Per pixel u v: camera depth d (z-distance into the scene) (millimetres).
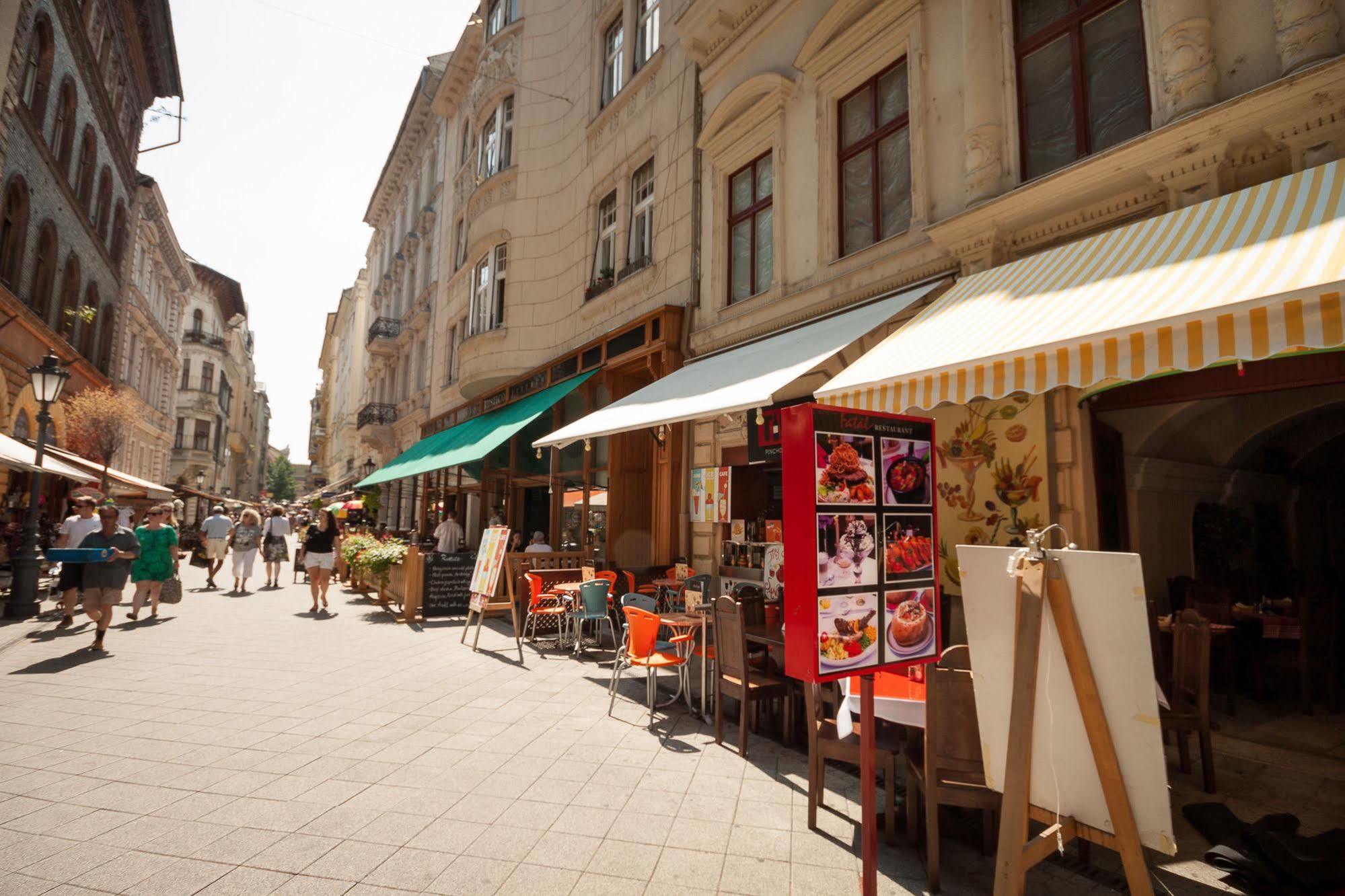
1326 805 3840
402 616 10594
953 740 3164
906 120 6895
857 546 2641
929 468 2961
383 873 3004
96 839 3273
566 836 3395
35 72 15047
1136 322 3256
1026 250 5551
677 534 9984
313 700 5801
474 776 4172
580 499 12523
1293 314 2826
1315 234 3100
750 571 8461
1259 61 4223
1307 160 3936
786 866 3141
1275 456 8297
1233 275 3186
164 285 34219
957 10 6305
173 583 10094
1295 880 2900
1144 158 4605
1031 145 5738
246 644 8203
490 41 16812
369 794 3871
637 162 11688
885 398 4664
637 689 6438
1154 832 2105
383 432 26828
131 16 21406
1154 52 4750
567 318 13500
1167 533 6613
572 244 13602
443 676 6754
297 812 3617
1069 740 2307
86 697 5738
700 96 10148
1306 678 5676
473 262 16391
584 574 8531
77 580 9156
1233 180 4305
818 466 2551
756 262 8977
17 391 14883
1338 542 8805
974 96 5930
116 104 21891
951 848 3373
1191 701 4352
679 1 10703
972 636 2615
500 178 15469
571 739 4902
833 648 2510
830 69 7727
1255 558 8102
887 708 3367
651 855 3219
